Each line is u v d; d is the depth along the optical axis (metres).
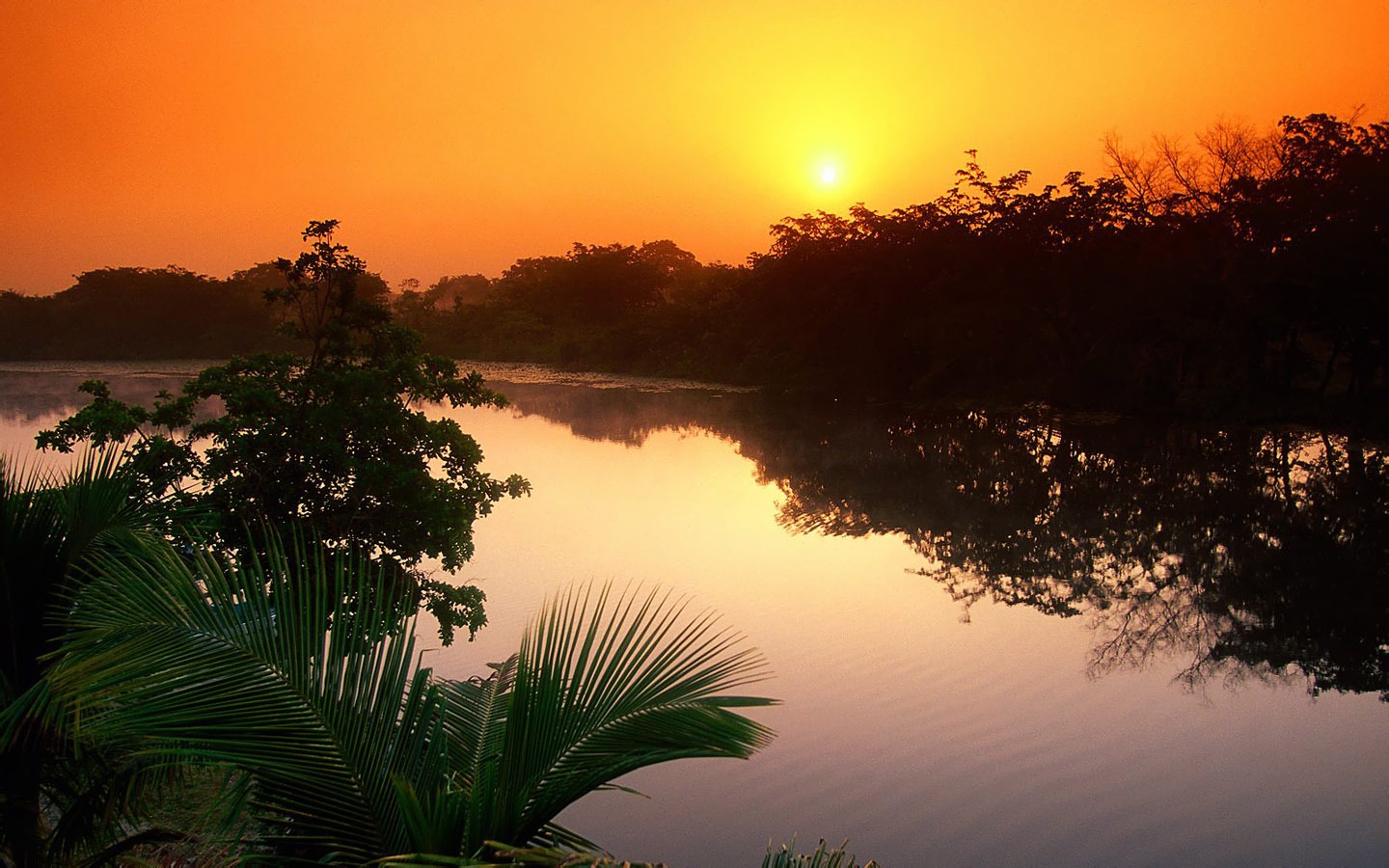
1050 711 12.12
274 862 3.63
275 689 3.66
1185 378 41.66
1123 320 42.25
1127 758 10.91
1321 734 11.55
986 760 10.90
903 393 51.25
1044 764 10.75
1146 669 13.60
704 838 9.34
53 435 12.36
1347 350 39.00
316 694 3.71
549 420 42.69
